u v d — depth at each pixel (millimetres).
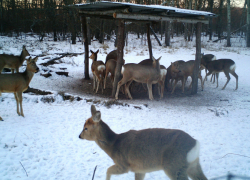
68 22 24438
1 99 7793
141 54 20531
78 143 5008
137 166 2852
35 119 6301
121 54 9227
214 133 5883
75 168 4008
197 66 10523
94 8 9867
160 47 25844
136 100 9336
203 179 2855
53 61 15422
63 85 11258
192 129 6148
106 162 4266
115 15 8016
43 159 4254
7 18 32750
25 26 30922
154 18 8969
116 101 8273
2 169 3801
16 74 6250
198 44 10328
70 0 22844
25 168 3904
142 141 2791
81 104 8039
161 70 9688
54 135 5328
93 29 26750
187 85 12805
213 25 43688
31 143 4812
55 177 3697
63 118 6535
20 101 6379
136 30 34156
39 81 11352
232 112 7910
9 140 4832
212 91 11297
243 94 10695
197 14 9398
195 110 8078
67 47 22484
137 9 8523
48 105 7727
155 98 9859
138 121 6629
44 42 24969
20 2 31172
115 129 5855
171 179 2617
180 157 2570
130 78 9188
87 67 12828
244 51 24016
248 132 5980
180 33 41531
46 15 25172
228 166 4164
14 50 18250
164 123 6551
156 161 2713
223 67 11586
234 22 44125
